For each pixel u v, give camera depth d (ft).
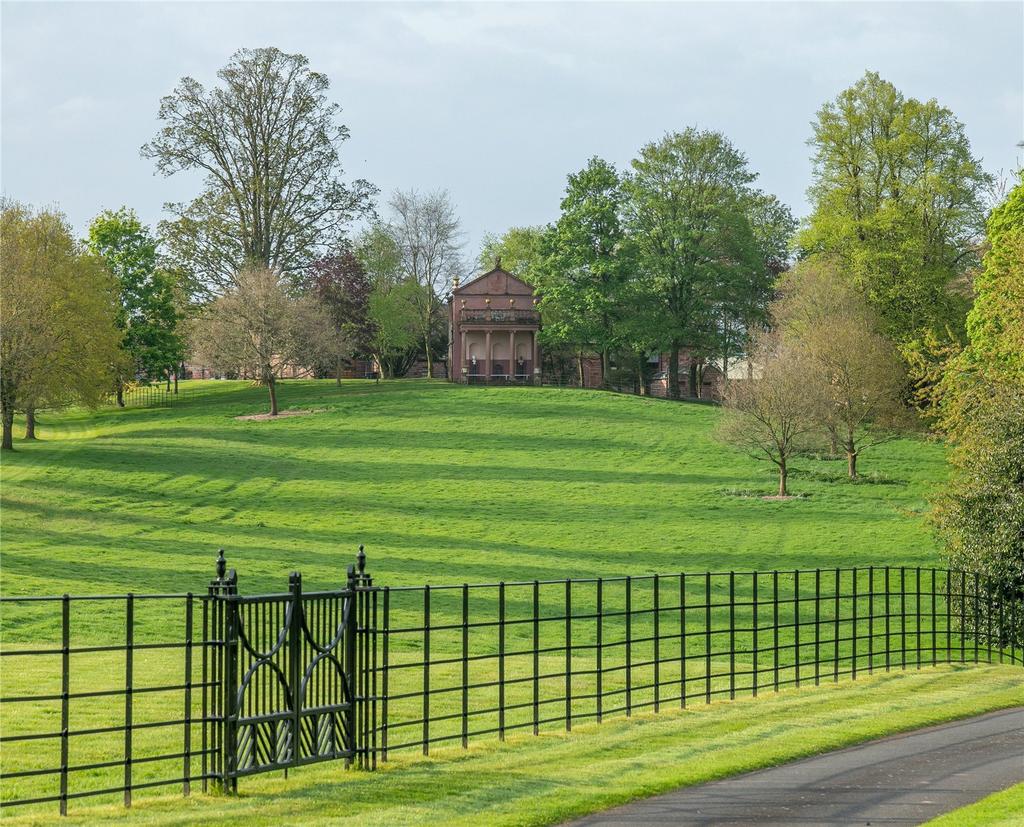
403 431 246.47
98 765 37.24
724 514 180.75
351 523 171.12
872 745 51.49
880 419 218.79
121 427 258.78
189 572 130.21
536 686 52.90
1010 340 116.06
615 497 192.24
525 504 186.70
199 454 221.66
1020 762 47.24
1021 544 95.81
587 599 124.88
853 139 266.36
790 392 199.00
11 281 202.90
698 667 87.71
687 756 47.21
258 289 265.75
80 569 128.67
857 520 176.76
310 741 42.24
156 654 86.69
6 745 53.01
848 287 245.86
